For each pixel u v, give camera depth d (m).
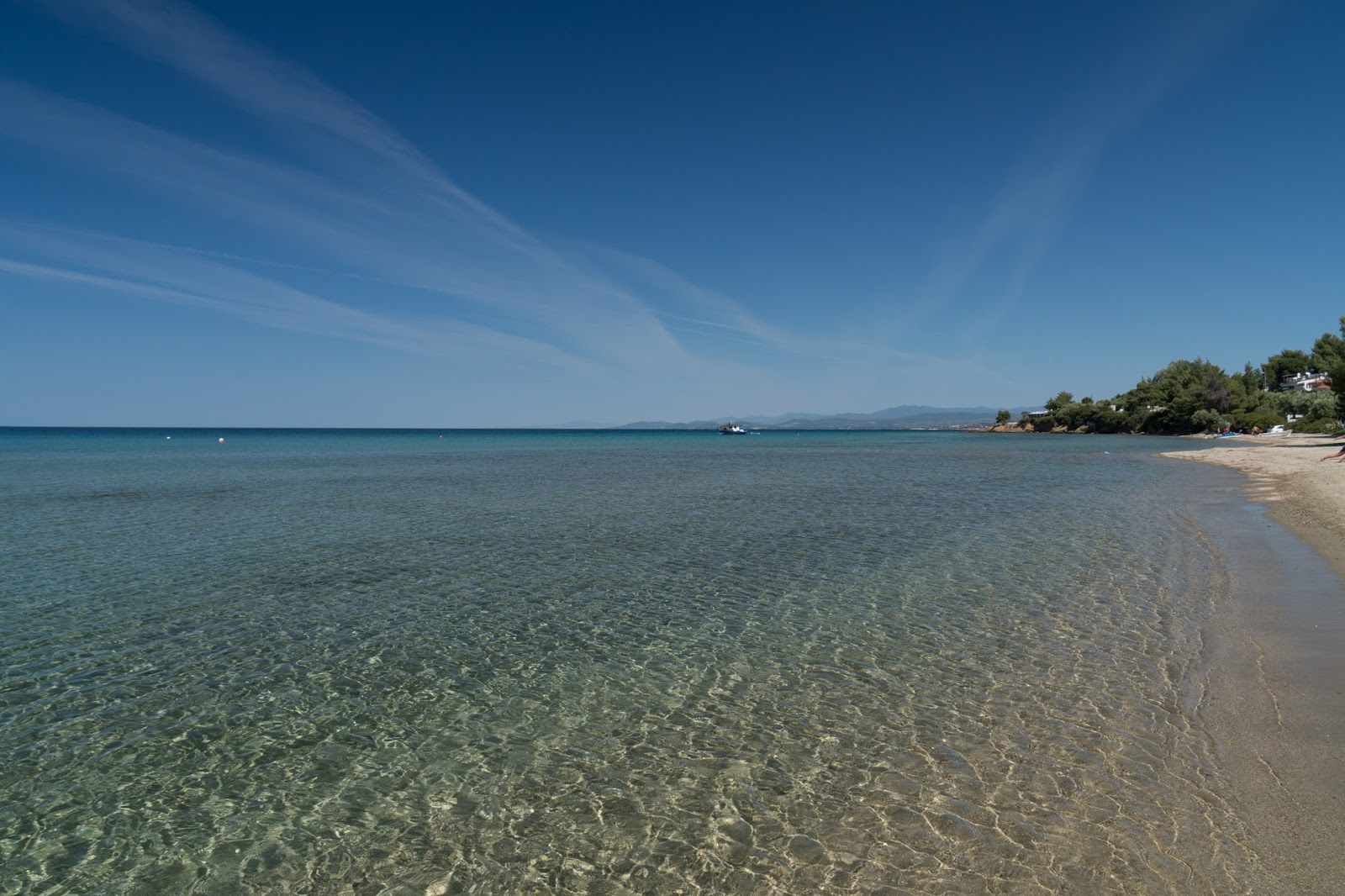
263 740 9.61
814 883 6.41
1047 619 14.25
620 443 153.50
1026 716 9.66
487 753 9.16
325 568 19.88
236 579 18.58
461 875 6.78
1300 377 170.50
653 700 10.72
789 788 8.09
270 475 53.97
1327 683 10.24
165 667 12.25
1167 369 170.75
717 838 7.19
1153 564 19.03
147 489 42.22
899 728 9.51
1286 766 7.99
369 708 10.60
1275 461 55.97
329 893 6.59
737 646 13.09
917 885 6.30
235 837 7.47
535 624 14.66
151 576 18.94
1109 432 173.88
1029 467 60.53
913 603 15.72
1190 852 6.54
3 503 34.78
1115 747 8.65
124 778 8.63
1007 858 6.61
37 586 17.86
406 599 16.58
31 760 9.05
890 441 160.75
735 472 56.84
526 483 46.59
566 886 6.55
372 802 8.08
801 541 23.72
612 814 7.70
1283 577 16.84
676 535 25.09
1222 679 10.62
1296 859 6.38
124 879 6.82
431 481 48.62
